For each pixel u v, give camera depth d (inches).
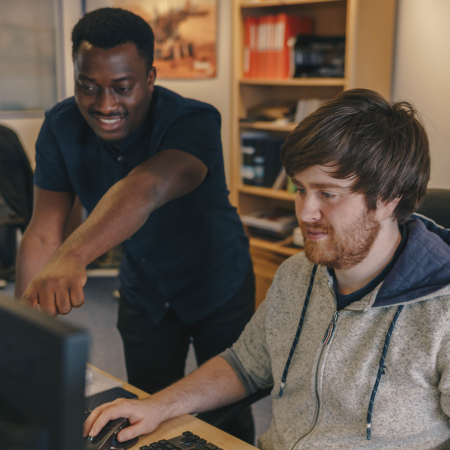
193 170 50.8
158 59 167.9
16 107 175.3
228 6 150.3
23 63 174.1
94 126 54.4
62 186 63.7
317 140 37.2
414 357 38.7
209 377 49.8
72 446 14.4
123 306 71.2
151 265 64.4
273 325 48.7
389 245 40.9
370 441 40.4
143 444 42.0
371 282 41.8
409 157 38.1
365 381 40.7
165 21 163.0
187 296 66.2
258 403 102.1
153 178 45.0
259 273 134.4
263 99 143.9
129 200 41.6
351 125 37.0
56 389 14.2
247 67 135.1
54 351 14.2
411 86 117.5
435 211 51.8
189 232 62.6
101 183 62.4
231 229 66.8
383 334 40.4
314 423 44.1
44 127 62.4
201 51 157.6
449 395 37.2
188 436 42.0
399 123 38.1
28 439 14.4
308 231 40.4
